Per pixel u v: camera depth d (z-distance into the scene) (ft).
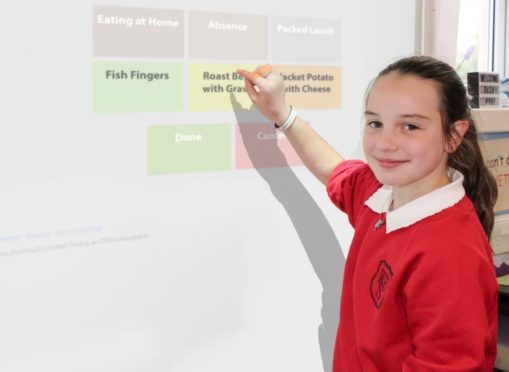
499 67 5.51
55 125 2.44
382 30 3.43
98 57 2.52
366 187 2.97
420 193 2.58
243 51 2.92
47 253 2.48
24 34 2.34
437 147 2.45
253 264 3.08
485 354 2.43
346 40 3.28
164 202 2.76
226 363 3.03
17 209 2.39
